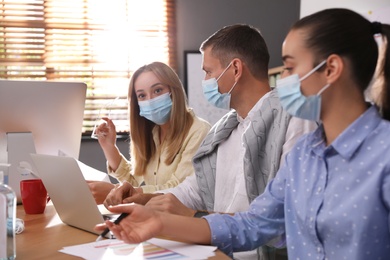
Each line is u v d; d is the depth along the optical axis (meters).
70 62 3.54
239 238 1.18
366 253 0.97
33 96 1.67
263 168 1.56
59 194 1.31
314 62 1.03
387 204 0.94
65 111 1.77
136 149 2.27
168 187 2.02
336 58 1.01
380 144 0.98
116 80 3.65
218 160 1.74
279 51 3.93
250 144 1.55
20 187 1.57
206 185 1.75
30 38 3.45
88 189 1.18
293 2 3.95
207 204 1.75
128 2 3.64
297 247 1.12
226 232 1.17
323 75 1.03
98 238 1.20
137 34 3.66
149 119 2.19
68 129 1.81
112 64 3.63
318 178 1.06
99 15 3.59
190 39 3.75
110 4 3.61
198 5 3.75
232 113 1.79
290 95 1.07
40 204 1.54
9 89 1.62
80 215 1.27
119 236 1.07
